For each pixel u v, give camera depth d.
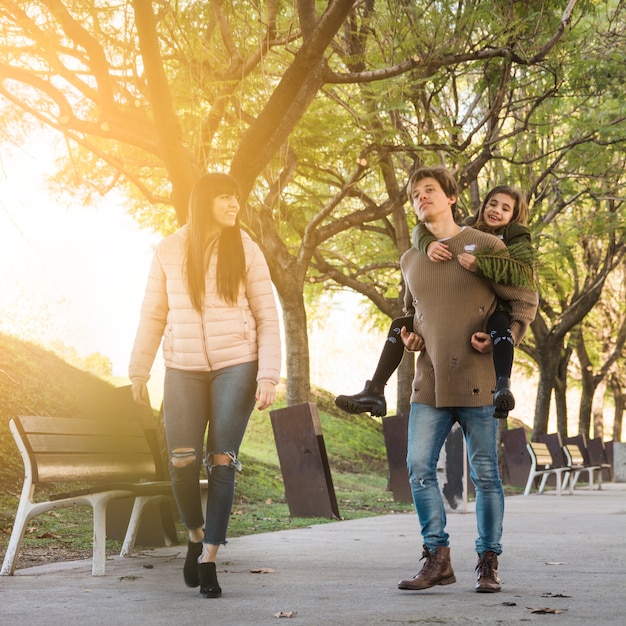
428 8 12.02
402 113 13.00
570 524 9.70
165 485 5.55
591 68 15.00
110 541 7.21
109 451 6.34
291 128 9.33
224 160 11.76
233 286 4.57
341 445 22.77
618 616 3.77
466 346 4.61
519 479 20.70
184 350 4.55
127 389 6.84
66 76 9.63
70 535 7.90
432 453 4.72
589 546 7.16
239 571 5.60
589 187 18.45
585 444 25.77
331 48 12.77
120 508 7.20
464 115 15.66
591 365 29.28
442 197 4.79
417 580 4.66
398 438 13.62
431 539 4.70
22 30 9.70
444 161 14.28
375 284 22.02
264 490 13.84
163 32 10.48
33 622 3.71
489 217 5.20
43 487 10.70
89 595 4.54
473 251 4.61
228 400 4.51
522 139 17.42
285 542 7.63
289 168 13.36
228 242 4.63
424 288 4.71
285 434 10.73
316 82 9.52
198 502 4.61
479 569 4.64
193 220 4.59
